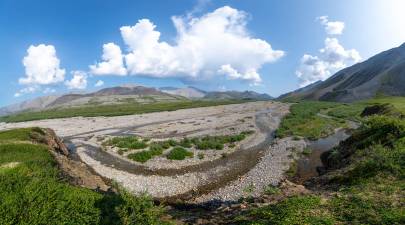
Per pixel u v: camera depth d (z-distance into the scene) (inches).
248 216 698.2
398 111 2064.5
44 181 618.8
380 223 564.4
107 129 3412.9
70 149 2206.0
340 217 610.2
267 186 1175.6
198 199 1097.4
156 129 3078.2
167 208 980.6
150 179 1348.4
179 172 1425.9
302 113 3668.8
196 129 2834.6
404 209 605.0
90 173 1421.0
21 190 546.9
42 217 511.2
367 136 1304.1
